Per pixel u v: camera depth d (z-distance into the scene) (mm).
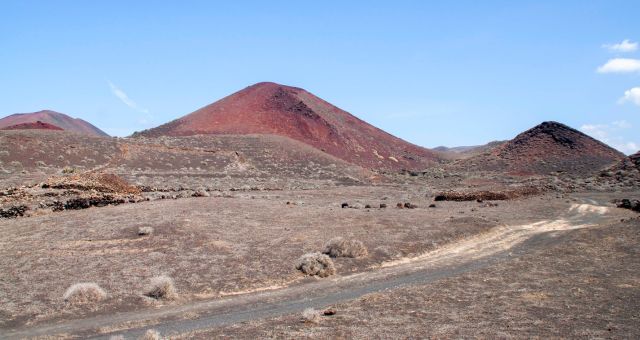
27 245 27547
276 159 110625
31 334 16734
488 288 21125
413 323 16594
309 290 22062
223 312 19109
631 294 19141
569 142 128500
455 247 31141
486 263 26562
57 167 74562
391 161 169000
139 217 33906
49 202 38719
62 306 19375
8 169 67938
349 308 18922
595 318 16359
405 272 24969
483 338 14781
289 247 28469
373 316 17656
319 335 15617
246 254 26797
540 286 21000
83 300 19844
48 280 22141
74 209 38281
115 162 84125
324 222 35750
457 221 37406
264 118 172750
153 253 26328
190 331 16750
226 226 32875
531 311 17469
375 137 188875
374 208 46688
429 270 25344
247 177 88438
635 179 82562
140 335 16500
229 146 113625
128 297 20547
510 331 15328
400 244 30328
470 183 93938
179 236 29500
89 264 24453
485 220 38875
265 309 19406
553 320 16312
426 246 30641
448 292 20703
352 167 116062
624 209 49094
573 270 23734
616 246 28500
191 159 96375
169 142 107625
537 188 67812
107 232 29984
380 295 20500
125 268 23984
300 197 61094
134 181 68188
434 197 63750
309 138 164250
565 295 19438
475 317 17062
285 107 181500
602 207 50469
